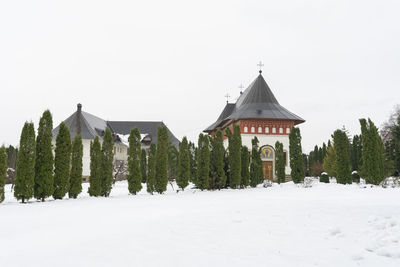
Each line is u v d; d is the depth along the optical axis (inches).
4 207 519.5
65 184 702.5
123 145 2209.6
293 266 191.8
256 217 334.6
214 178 957.8
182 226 305.3
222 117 1963.6
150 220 350.0
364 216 313.0
